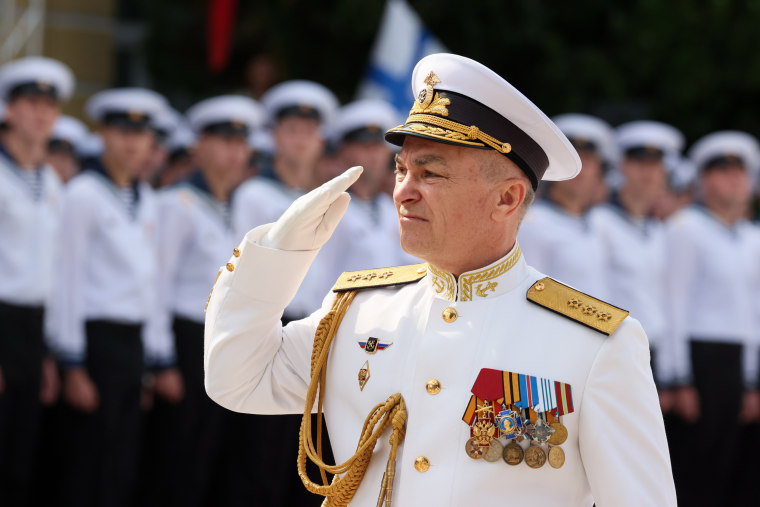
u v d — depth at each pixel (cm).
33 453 2047
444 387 812
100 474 2066
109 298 2098
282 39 3972
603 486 777
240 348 844
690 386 2533
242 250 845
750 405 2636
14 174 2072
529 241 2422
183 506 2184
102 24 3956
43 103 2105
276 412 899
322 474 855
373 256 2342
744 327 2569
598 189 2764
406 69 2603
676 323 2555
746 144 2620
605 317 814
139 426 2127
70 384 2056
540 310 830
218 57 3750
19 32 3225
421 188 816
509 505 783
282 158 2327
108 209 2125
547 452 790
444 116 810
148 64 4066
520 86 4009
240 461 2206
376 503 817
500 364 806
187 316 2214
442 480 791
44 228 2089
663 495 777
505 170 816
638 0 4022
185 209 2234
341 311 883
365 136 2391
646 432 787
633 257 2534
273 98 2377
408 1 3872
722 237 2594
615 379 792
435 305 845
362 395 843
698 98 3966
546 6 4022
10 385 2009
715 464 2550
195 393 2200
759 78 3884
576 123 2486
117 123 2158
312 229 828
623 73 4047
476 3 3884
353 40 3916
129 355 2100
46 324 2084
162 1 4009
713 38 3950
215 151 2270
